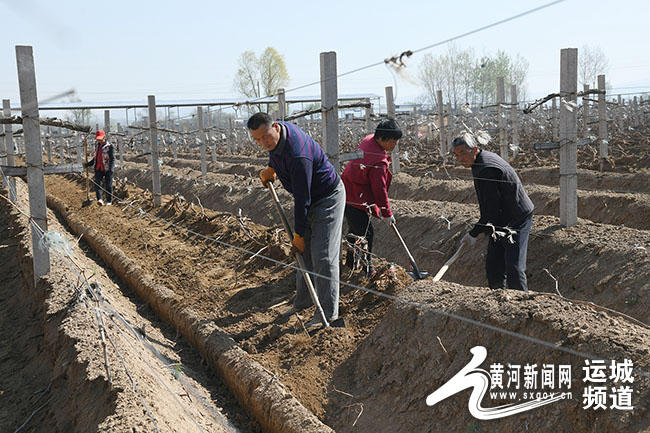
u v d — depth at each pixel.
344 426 4.01
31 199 5.76
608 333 3.30
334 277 5.00
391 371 4.20
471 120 20.78
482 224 5.18
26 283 6.38
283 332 5.22
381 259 6.33
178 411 3.68
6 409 4.05
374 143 5.76
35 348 4.87
